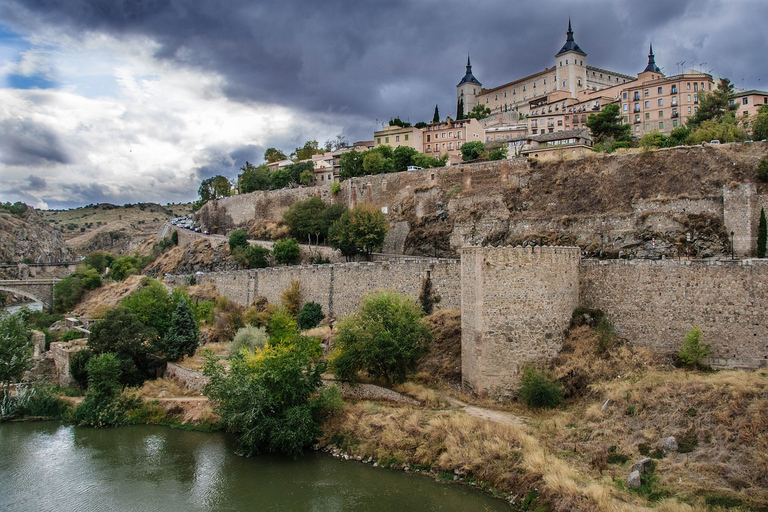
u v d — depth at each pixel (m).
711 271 39.53
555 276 42.56
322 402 45.28
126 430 52.50
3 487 40.59
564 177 79.12
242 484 39.31
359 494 36.28
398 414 42.59
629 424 34.28
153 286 80.38
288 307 73.25
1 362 61.06
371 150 141.00
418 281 60.91
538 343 41.72
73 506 37.59
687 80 131.88
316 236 107.56
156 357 63.53
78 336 83.19
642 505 28.45
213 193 195.75
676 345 40.50
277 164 186.62
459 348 48.34
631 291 42.81
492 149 124.31
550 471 32.47
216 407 50.78
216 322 77.06
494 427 37.62
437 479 36.62
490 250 41.72
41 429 53.91
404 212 97.44
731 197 59.81
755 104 126.00
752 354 37.47
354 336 48.56
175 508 36.81
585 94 164.75
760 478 27.73
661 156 70.38
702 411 32.53
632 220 66.75
